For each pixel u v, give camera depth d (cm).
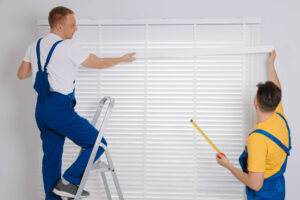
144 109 214
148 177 216
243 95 210
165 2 211
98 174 218
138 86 213
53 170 180
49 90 167
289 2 208
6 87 220
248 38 209
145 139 215
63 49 168
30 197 224
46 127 178
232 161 213
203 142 214
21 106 221
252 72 208
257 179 146
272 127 155
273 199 156
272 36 210
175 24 210
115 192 218
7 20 216
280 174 159
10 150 223
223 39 210
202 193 216
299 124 213
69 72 171
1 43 217
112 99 181
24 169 223
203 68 211
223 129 213
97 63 181
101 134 173
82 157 175
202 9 210
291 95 212
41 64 170
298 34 209
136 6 212
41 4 214
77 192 169
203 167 215
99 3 212
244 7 209
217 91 212
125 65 212
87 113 215
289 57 210
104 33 212
